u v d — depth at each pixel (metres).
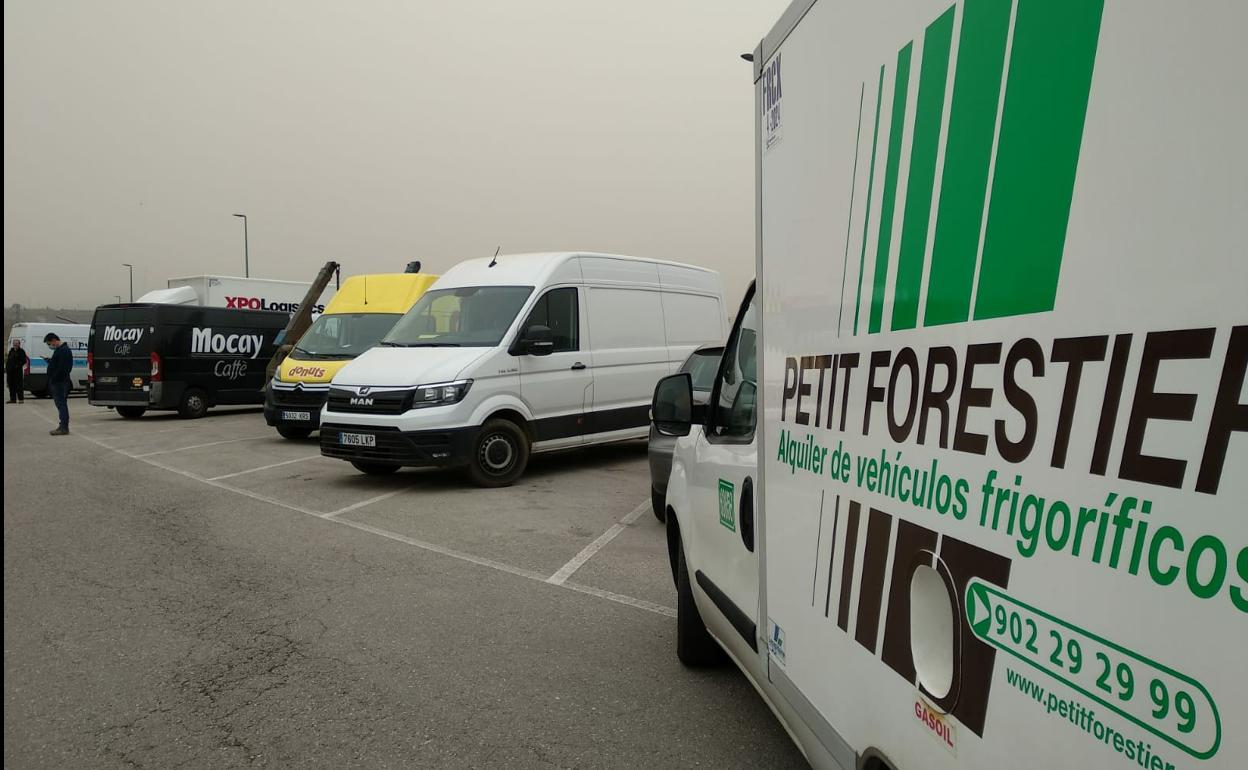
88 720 3.44
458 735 3.28
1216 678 0.92
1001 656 1.31
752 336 3.15
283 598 5.04
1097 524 1.10
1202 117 0.93
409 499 8.20
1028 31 1.25
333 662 4.03
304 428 13.07
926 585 1.55
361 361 9.09
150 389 17.34
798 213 2.21
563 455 11.33
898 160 1.65
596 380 9.66
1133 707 1.04
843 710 1.93
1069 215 1.15
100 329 18.27
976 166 1.39
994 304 1.33
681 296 10.98
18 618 4.71
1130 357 1.04
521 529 6.86
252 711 3.50
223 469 10.38
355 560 5.91
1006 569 1.30
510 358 8.81
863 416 1.81
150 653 4.17
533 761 3.07
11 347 25.92
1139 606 1.03
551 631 4.45
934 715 1.52
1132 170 1.04
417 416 8.29
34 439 14.24
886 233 1.71
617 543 6.37
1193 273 0.95
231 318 18.55
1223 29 0.91
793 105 2.25
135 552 6.18
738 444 2.98
